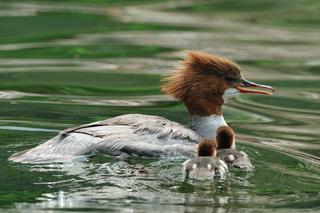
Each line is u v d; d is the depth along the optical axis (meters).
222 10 29.55
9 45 23.27
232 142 13.69
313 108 18.16
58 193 11.23
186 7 29.88
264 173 12.52
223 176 11.95
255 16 28.70
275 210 10.97
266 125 16.67
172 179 11.89
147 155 12.98
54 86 19.08
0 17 26.33
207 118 14.77
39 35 24.45
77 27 25.70
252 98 19.17
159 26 26.41
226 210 10.84
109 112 16.94
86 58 22.03
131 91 18.92
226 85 14.77
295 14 29.08
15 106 17.08
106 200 11.01
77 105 17.42
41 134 14.80
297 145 15.04
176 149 13.12
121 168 12.34
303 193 11.66
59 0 29.69
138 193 11.27
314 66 21.98
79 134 13.03
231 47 23.73
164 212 10.62
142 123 13.39
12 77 19.75
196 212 10.68
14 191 11.30
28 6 28.25
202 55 14.85
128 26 26.25
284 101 18.78
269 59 22.64
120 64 21.53
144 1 30.47
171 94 14.95
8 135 14.67
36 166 12.30
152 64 21.47
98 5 29.27
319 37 25.77
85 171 12.17
